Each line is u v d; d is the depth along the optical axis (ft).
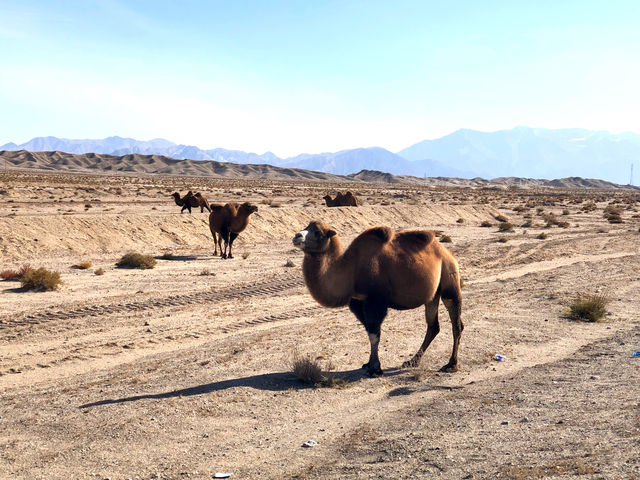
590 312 50.96
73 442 23.66
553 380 31.58
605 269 84.53
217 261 94.89
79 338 47.06
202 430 24.89
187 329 50.55
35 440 24.06
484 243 125.39
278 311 58.75
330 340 43.45
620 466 17.01
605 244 122.52
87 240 100.73
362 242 31.12
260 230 134.00
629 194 555.69
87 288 68.23
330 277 30.17
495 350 40.27
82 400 30.12
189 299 64.13
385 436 23.34
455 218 195.93
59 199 183.11
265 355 39.24
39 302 59.67
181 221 123.54
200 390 30.76
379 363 33.88
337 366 36.06
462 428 23.54
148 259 85.87
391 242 31.71
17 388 34.76
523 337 44.29
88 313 55.77
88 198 197.36
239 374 34.42
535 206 281.13
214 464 21.22
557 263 95.61
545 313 53.83
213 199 223.71
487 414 25.44
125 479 20.01
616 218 197.26
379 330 32.37
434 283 32.53
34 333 48.06
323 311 58.90
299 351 39.93
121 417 26.43
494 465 18.65
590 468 17.10
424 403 28.30
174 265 89.10
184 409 27.37
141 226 114.21
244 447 22.95
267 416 26.71
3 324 50.47
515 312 54.39
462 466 18.89
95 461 21.65
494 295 64.54
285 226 142.20
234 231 98.48
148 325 51.75
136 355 42.70
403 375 33.99
